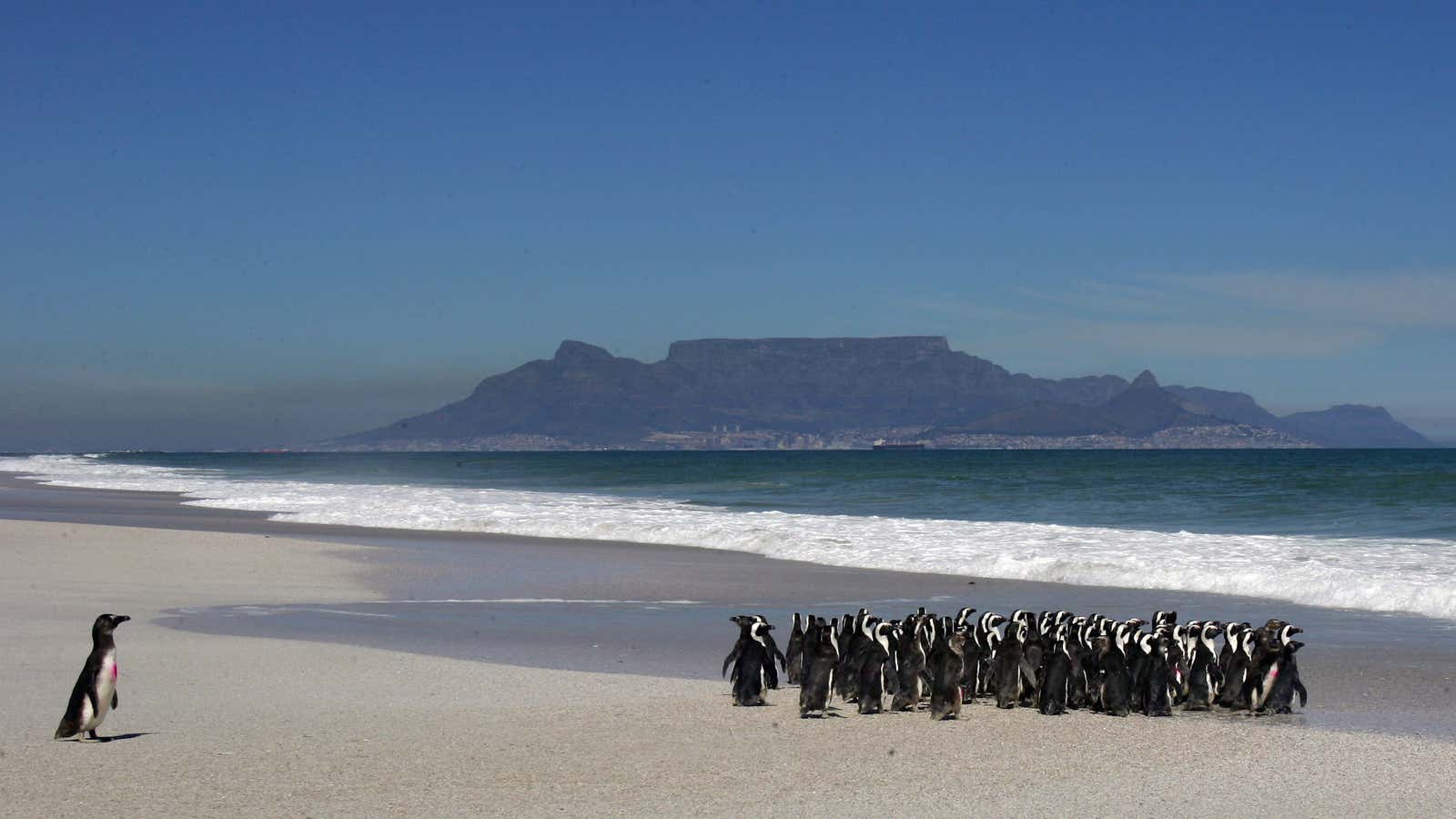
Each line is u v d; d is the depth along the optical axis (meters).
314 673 13.52
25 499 56.47
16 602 19.36
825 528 34.56
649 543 33.19
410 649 15.57
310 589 22.41
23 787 8.62
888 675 11.96
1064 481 70.56
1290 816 8.29
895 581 23.97
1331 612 19.16
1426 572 22.23
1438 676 13.84
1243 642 12.16
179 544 28.97
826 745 10.26
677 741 10.38
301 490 63.50
